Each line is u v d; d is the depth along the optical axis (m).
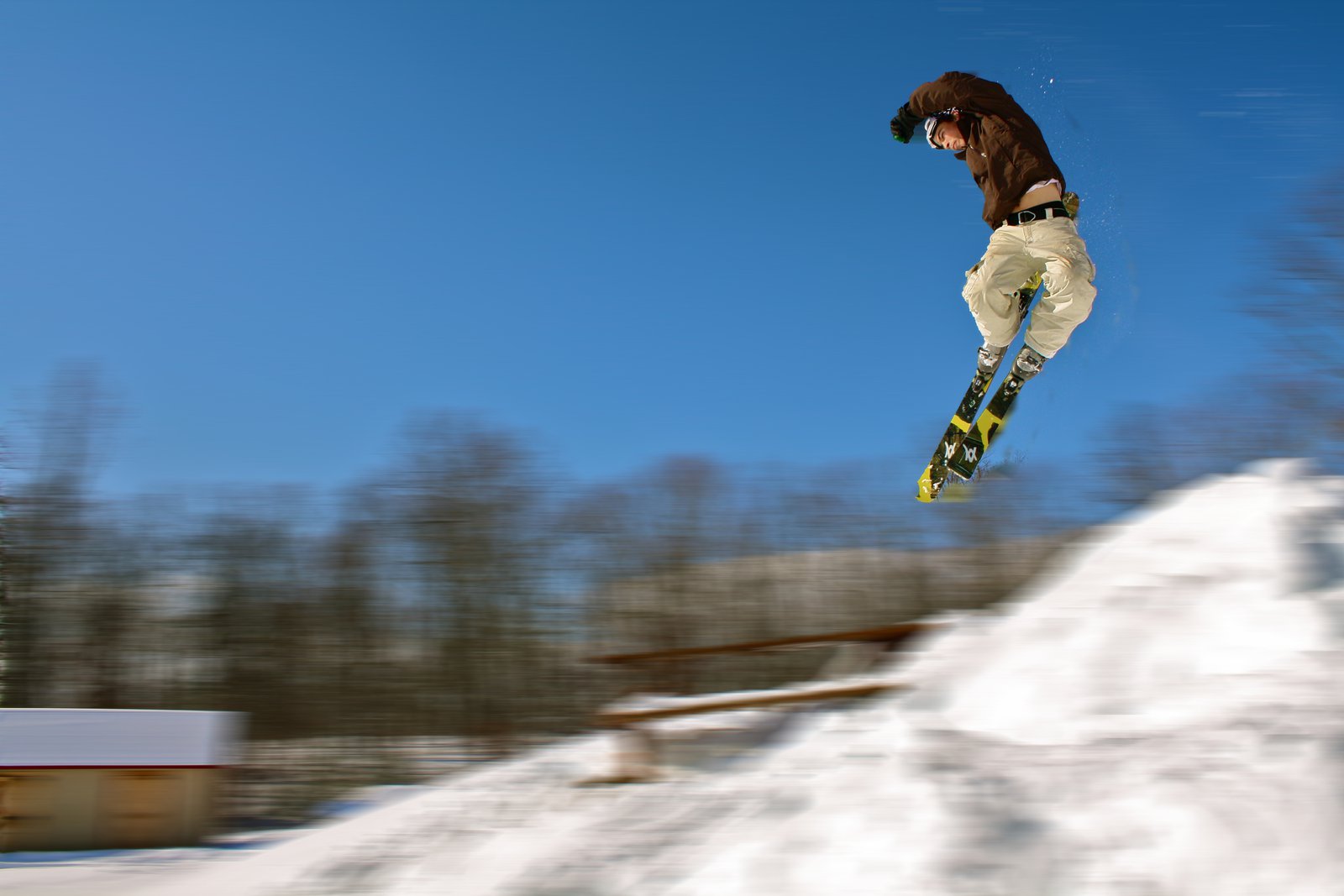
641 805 3.42
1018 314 6.27
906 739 3.06
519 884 3.11
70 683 31.34
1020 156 5.89
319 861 4.12
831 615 29.92
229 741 13.55
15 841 11.73
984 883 2.33
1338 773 2.33
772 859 2.68
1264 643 2.93
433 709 29.03
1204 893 2.16
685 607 31.33
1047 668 3.26
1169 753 2.57
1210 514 3.58
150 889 5.94
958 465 6.77
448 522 31.58
